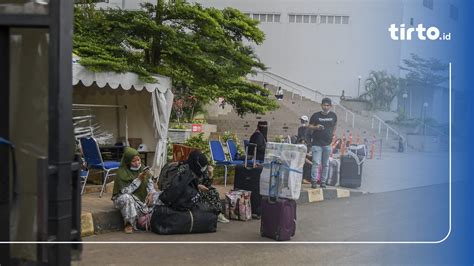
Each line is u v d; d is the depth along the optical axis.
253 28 8.85
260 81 10.16
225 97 9.89
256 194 7.38
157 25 9.00
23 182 2.60
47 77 2.46
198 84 9.93
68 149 2.39
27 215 2.58
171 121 11.79
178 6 9.12
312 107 9.65
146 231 6.25
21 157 2.60
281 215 5.90
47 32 2.47
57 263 2.39
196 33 9.80
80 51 7.86
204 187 6.55
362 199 7.94
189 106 11.94
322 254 5.26
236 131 11.83
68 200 2.41
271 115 10.95
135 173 6.45
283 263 4.98
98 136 9.22
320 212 7.43
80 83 8.26
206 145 10.28
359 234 5.96
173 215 6.13
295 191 5.97
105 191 7.81
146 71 8.57
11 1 2.34
